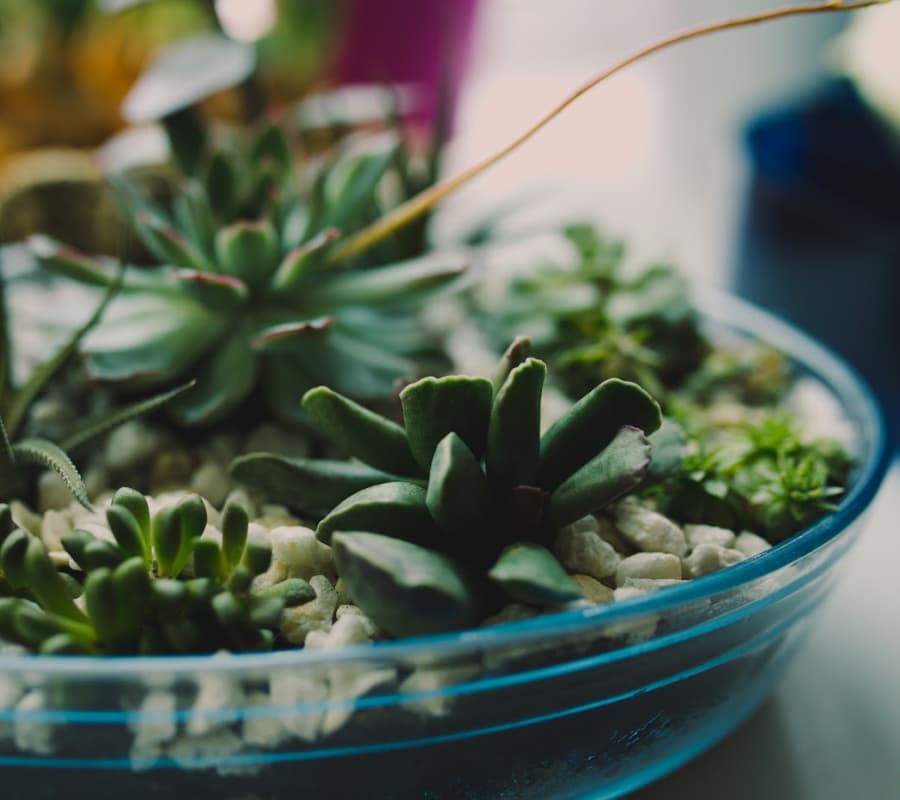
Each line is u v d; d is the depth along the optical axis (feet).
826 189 1.24
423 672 0.64
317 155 1.19
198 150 1.04
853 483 0.84
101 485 0.85
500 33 1.74
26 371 0.94
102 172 1.12
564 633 0.64
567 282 1.03
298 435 0.89
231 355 0.88
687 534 0.79
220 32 1.12
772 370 1.00
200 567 0.69
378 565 0.64
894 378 1.28
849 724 0.86
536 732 0.69
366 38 1.40
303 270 0.87
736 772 0.82
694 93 1.59
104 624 0.65
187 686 0.62
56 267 0.87
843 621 0.95
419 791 0.70
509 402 0.68
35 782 0.67
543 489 0.72
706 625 0.69
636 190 1.67
